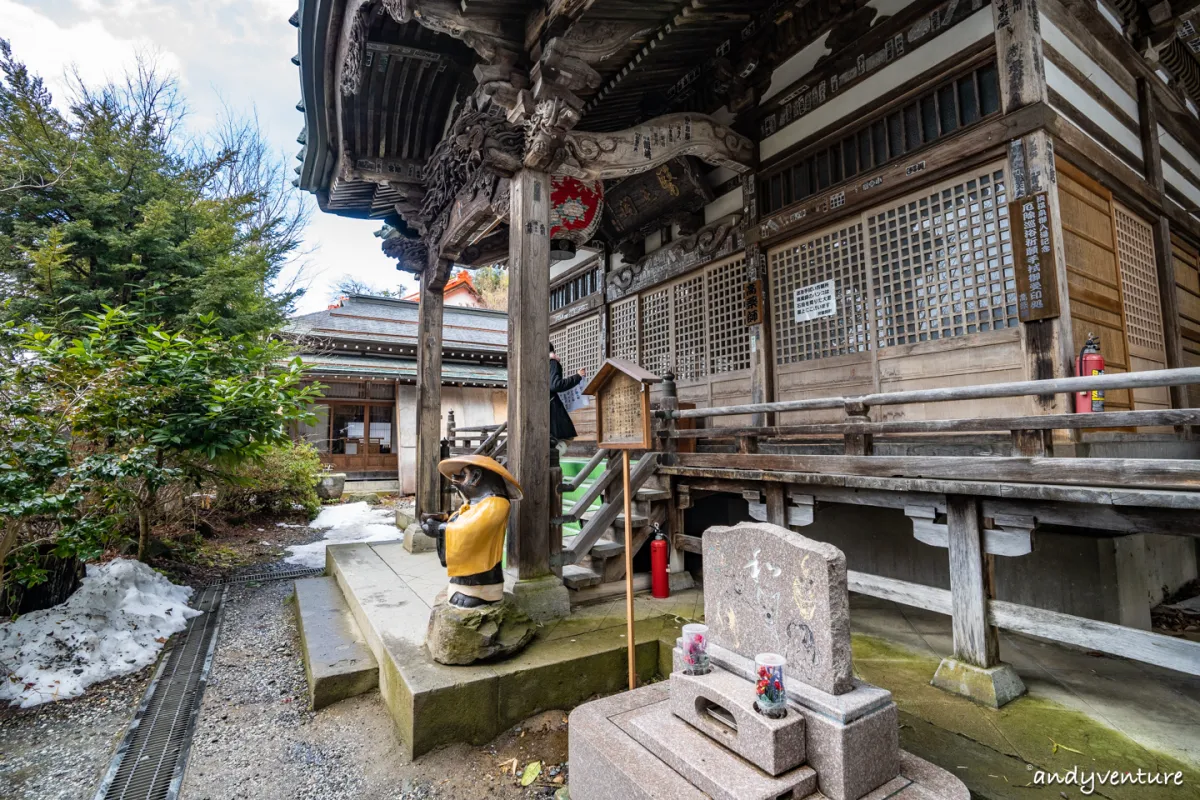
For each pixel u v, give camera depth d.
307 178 7.90
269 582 7.25
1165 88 6.02
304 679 4.35
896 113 5.07
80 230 7.62
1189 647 2.50
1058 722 2.86
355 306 20.52
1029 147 4.02
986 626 3.20
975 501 3.25
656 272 8.06
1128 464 2.64
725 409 4.82
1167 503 2.40
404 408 16.42
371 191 8.18
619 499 5.12
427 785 2.98
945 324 4.67
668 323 7.96
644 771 2.11
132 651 4.72
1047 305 3.88
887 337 5.09
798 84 5.90
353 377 15.48
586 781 2.41
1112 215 4.74
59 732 3.65
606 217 8.45
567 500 7.10
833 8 5.28
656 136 5.49
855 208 5.25
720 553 2.60
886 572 5.39
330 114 6.53
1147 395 5.07
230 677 4.43
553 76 4.35
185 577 7.15
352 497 14.42
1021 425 3.05
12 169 7.61
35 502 3.92
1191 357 6.03
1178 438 5.18
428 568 6.05
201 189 10.54
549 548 4.63
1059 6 4.50
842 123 5.46
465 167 5.98
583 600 4.75
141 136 9.18
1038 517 2.99
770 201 6.28
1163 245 5.45
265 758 3.29
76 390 4.91
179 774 3.15
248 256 9.96
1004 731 2.78
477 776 3.05
